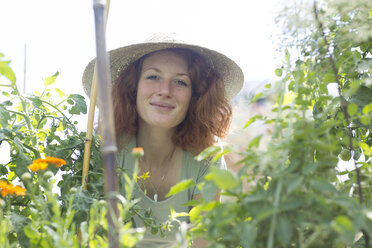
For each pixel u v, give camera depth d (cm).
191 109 223
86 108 207
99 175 169
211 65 224
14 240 144
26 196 167
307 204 91
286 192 91
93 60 212
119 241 102
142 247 215
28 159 174
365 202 114
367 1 122
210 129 222
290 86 125
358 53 147
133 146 220
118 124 217
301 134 95
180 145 220
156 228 168
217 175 89
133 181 111
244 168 97
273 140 102
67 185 164
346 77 147
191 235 108
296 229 96
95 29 101
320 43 120
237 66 223
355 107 106
